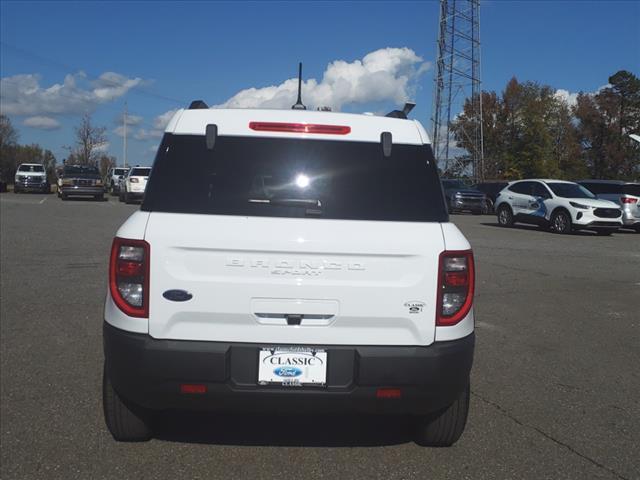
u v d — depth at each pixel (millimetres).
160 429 4047
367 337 3189
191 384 3133
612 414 4445
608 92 65062
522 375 5289
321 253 3162
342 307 3168
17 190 38531
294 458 3680
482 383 5066
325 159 3445
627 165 63812
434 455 3748
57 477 3352
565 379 5207
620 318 7512
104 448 3719
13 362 5270
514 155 61188
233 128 3498
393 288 3189
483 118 64625
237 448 3797
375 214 3307
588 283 9914
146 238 3143
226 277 3146
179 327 3146
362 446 3873
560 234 19234
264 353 3150
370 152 3496
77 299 7688
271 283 3146
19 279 8859
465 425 3969
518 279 10172
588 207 18875
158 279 3129
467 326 3297
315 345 3172
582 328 6988
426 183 3443
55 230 15461
